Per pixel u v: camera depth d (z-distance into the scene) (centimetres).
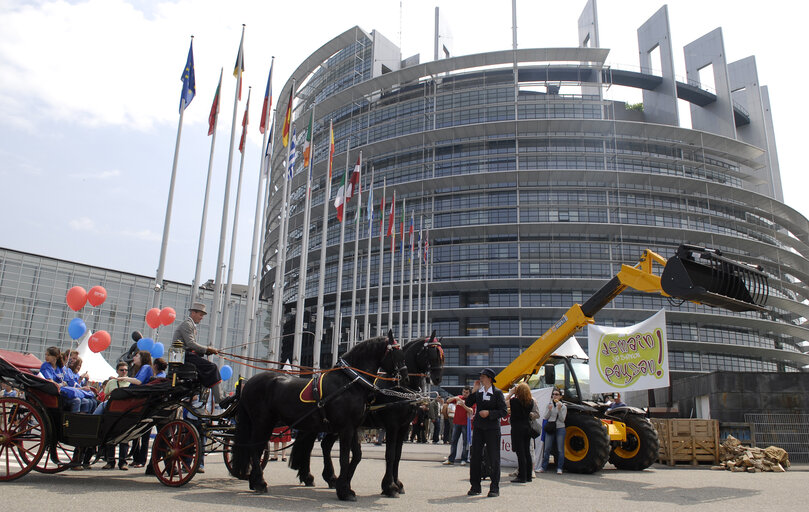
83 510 656
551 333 1414
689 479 1239
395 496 904
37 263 5562
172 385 911
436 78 7869
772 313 7369
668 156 7281
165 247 2112
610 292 1347
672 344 6519
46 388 895
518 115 7294
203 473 1129
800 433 1861
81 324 1730
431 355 1016
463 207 7150
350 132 8062
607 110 7462
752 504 877
